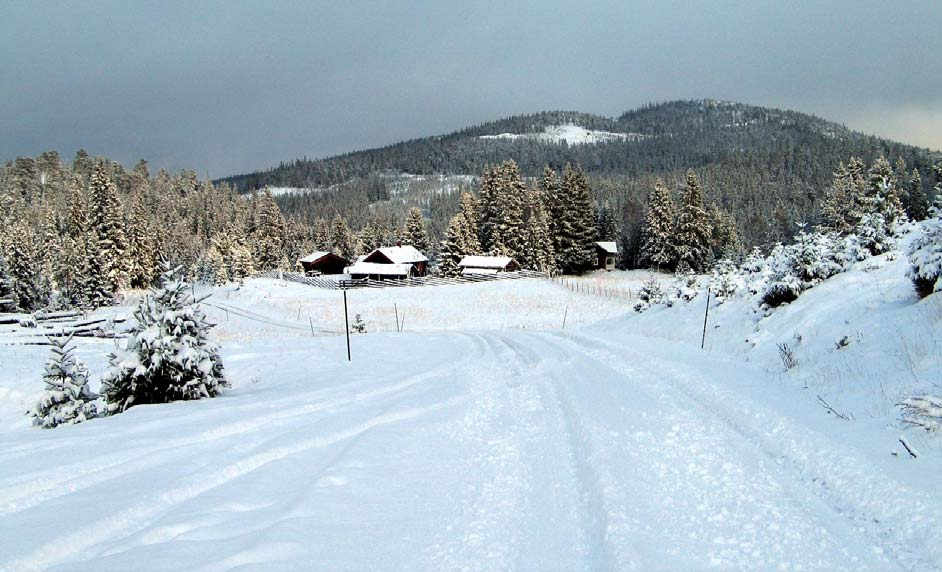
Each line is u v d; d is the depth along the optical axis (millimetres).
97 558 5328
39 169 170250
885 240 17719
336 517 6312
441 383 15820
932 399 7152
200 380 14367
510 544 5598
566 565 5145
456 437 9703
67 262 61781
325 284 69500
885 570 4633
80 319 42594
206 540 5715
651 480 6902
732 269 25141
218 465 8242
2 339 31781
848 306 14367
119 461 8664
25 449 9367
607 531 5559
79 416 13266
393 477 7715
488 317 50000
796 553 5008
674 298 28125
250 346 30344
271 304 57469
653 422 9383
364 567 5160
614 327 31375
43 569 5305
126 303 61938
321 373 19547
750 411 9328
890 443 7066
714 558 4984
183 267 15055
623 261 87938
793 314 16297
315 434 9953
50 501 7016
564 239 77625
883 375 9539
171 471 7996
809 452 7227
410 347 27375
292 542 5527
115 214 66438
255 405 12836
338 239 103625
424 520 6266
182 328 14297
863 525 5438
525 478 7449
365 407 12633
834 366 11141
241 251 79938
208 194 146500
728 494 6371
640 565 4824
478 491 7086
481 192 85062
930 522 5059
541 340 24984
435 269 85562
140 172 172250
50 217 85875
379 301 57406
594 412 10344
